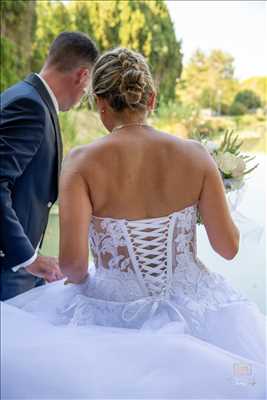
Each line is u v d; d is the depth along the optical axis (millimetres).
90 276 1217
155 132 1144
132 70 1118
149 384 963
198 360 1005
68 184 1100
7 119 1509
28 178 1616
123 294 1147
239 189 1519
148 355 999
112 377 958
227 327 1181
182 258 1173
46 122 1619
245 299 1253
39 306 1276
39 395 925
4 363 940
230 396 987
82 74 1717
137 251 1130
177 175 1117
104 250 1148
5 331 1006
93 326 1102
